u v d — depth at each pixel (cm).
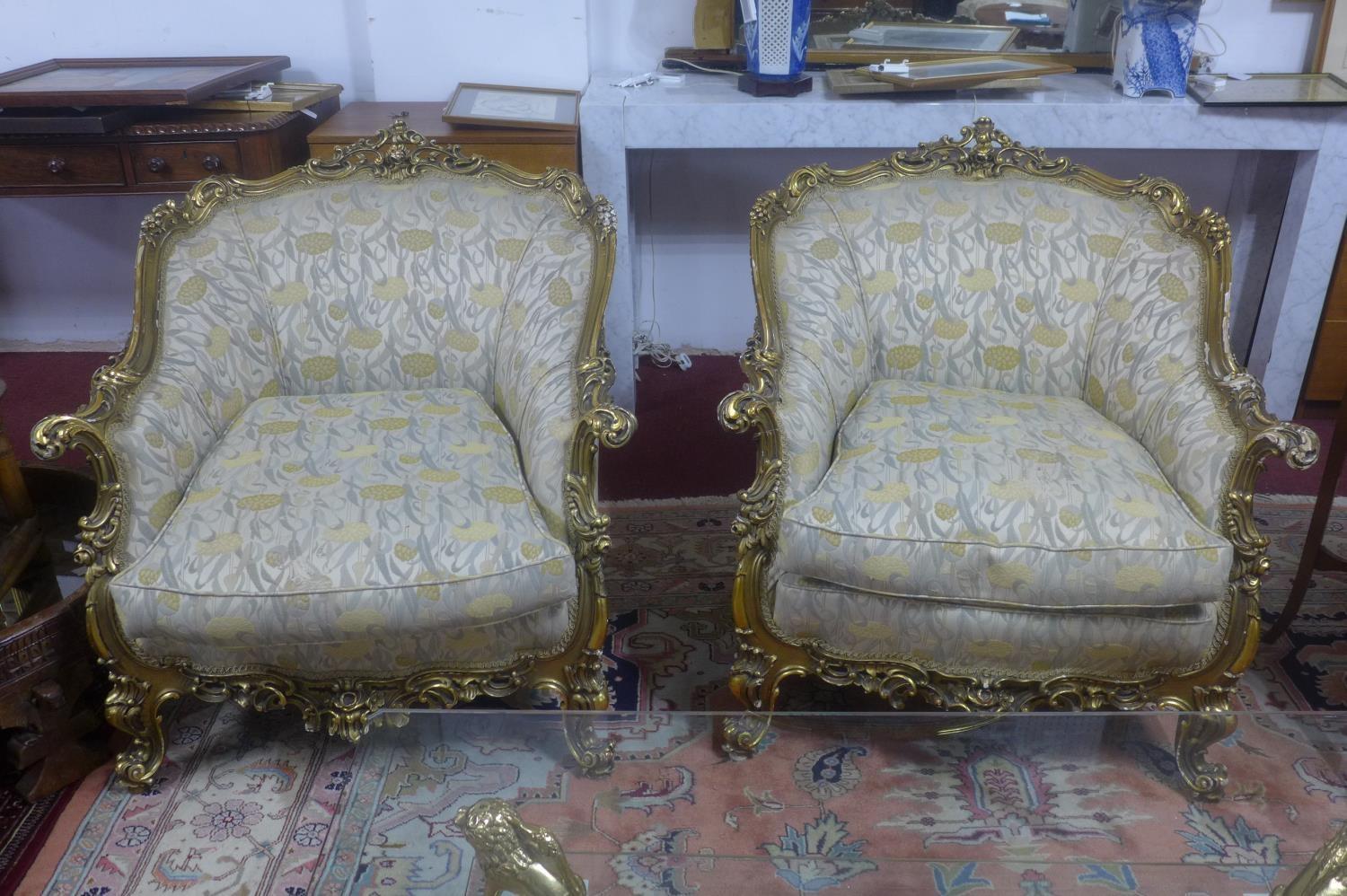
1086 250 175
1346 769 118
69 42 258
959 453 150
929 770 117
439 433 161
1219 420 150
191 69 247
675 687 175
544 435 152
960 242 177
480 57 246
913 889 106
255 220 175
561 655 150
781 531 145
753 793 114
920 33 256
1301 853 109
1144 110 228
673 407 270
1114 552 137
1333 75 246
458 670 147
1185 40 228
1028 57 248
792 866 107
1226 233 164
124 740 162
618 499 230
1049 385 177
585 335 162
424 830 111
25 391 268
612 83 254
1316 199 234
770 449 147
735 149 277
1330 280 242
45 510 187
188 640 138
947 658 146
